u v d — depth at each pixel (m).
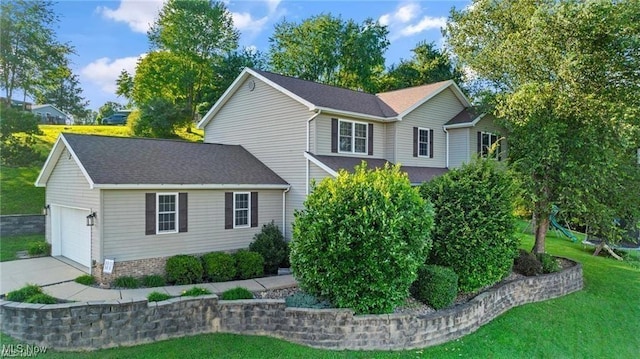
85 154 11.11
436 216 9.94
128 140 13.16
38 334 7.15
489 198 9.66
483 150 18.44
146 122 30.64
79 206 11.46
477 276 9.61
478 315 9.06
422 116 17.48
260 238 12.87
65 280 10.13
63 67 27.30
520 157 13.41
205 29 38.03
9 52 24.11
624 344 9.01
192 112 36.22
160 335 7.55
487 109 16.55
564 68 12.48
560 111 12.62
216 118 18.27
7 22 23.53
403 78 34.31
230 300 8.04
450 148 18.59
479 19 17.19
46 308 7.13
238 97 17.11
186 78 36.12
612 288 12.80
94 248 10.38
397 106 17.27
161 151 13.28
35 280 10.09
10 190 20.05
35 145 26.38
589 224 13.23
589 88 12.77
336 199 7.85
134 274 10.70
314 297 8.27
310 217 8.06
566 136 12.64
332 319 7.57
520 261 12.18
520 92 12.97
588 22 11.95
